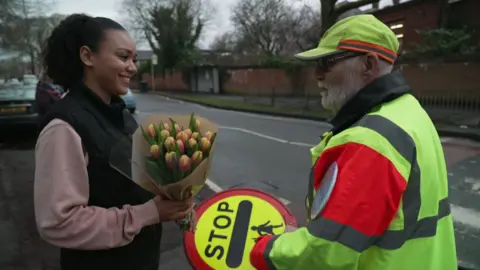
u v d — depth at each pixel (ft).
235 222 5.83
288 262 3.97
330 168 3.93
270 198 6.07
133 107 49.80
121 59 4.87
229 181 19.22
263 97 76.33
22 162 22.52
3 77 48.93
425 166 3.99
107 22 4.91
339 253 3.64
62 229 4.09
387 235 3.86
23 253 11.39
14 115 27.55
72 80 4.95
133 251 4.98
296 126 39.01
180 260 11.23
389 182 3.67
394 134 3.85
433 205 4.09
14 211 14.69
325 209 3.76
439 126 34.68
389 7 66.69
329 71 4.49
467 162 22.34
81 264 4.84
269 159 23.79
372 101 4.21
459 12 56.24
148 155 4.44
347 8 50.01
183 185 4.34
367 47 4.25
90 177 4.50
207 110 59.98
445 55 47.26
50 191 4.11
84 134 4.41
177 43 126.72
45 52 5.01
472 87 43.55
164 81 131.44
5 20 48.14
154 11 127.65
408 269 3.99
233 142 29.94
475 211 14.55
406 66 49.37
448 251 4.50
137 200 4.87
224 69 101.35
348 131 4.01
